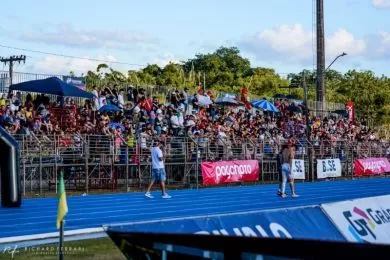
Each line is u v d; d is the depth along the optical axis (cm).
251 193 2412
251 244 403
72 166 2247
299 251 382
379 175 3625
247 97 3775
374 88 6419
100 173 2319
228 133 2941
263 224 936
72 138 2238
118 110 2680
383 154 3778
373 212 1170
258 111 3709
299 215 1014
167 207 1898
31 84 2441
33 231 1365
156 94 3256
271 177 2941
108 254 1113
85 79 3131
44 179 2188
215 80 6600
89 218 1608
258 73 8212
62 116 2519
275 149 2948
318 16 4241
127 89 3156
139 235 449
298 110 3959
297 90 6888
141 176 2459
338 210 1090
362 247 351
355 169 3412
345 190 2692
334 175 3256
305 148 3164
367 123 5553
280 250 392
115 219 1603
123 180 2400
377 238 1134
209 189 2511
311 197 2350
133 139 2408
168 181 2525
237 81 6688
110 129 2466
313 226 1014
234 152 2756
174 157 2517
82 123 2550
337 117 4338
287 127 3481
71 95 2452
